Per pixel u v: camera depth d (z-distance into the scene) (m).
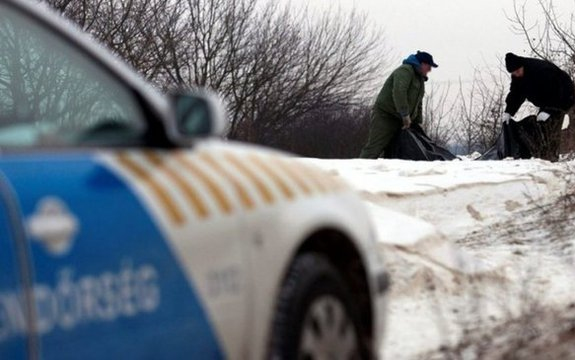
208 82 53.94
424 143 26.39
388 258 11.29
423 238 11.80
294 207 6.63
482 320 9.22
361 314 7.30
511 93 26.41
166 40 43.06
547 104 26.02
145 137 6.06
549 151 25.83
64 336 5.22
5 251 5.03
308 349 6.57
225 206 6.13
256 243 6.30
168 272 5.73
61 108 7.54
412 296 11.05
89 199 5.47
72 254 5.30
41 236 5.19
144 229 5.65
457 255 11.75
